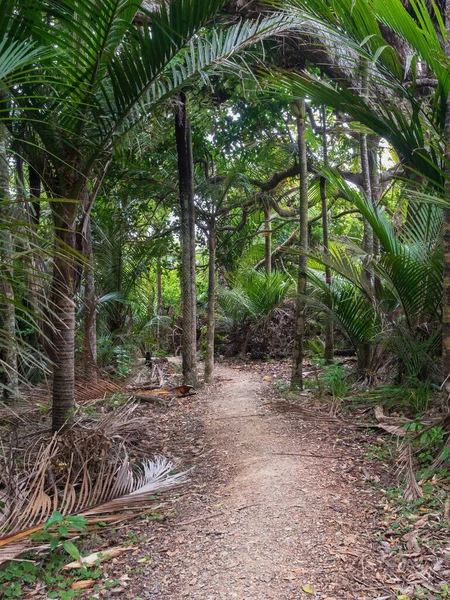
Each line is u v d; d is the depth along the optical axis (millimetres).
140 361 8375
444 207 3014
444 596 2037
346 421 4445
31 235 2047
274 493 3062
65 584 2291
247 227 10648
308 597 2076
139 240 8438
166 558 2475
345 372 5984
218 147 7418
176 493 3275
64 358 3807
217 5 3084
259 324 9164
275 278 9422
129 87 3291
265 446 3965
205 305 11664
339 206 10422
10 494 2834
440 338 4742
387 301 5258
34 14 2754
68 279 3709
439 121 3521
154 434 4551
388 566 2275
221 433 4441
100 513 2885
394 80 3389
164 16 3092
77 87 3092
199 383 6672
